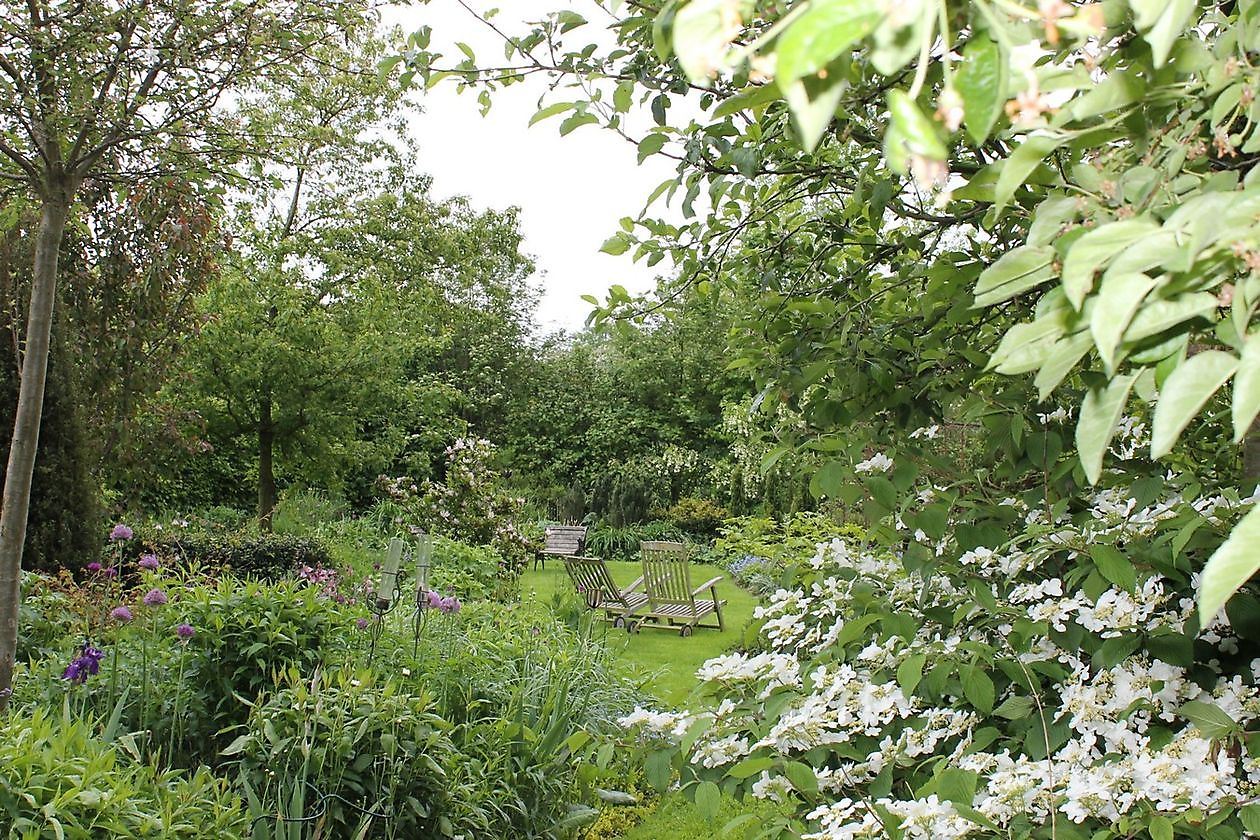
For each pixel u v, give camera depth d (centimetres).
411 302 1331
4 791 197
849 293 264
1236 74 80
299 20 392
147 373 682
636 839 389
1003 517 187
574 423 2127
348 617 427
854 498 194
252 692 355
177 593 437
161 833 213
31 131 376
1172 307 67
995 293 81
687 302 295
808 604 230
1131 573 151
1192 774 134
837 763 183
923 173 47
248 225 1034
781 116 208
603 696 485
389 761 295
